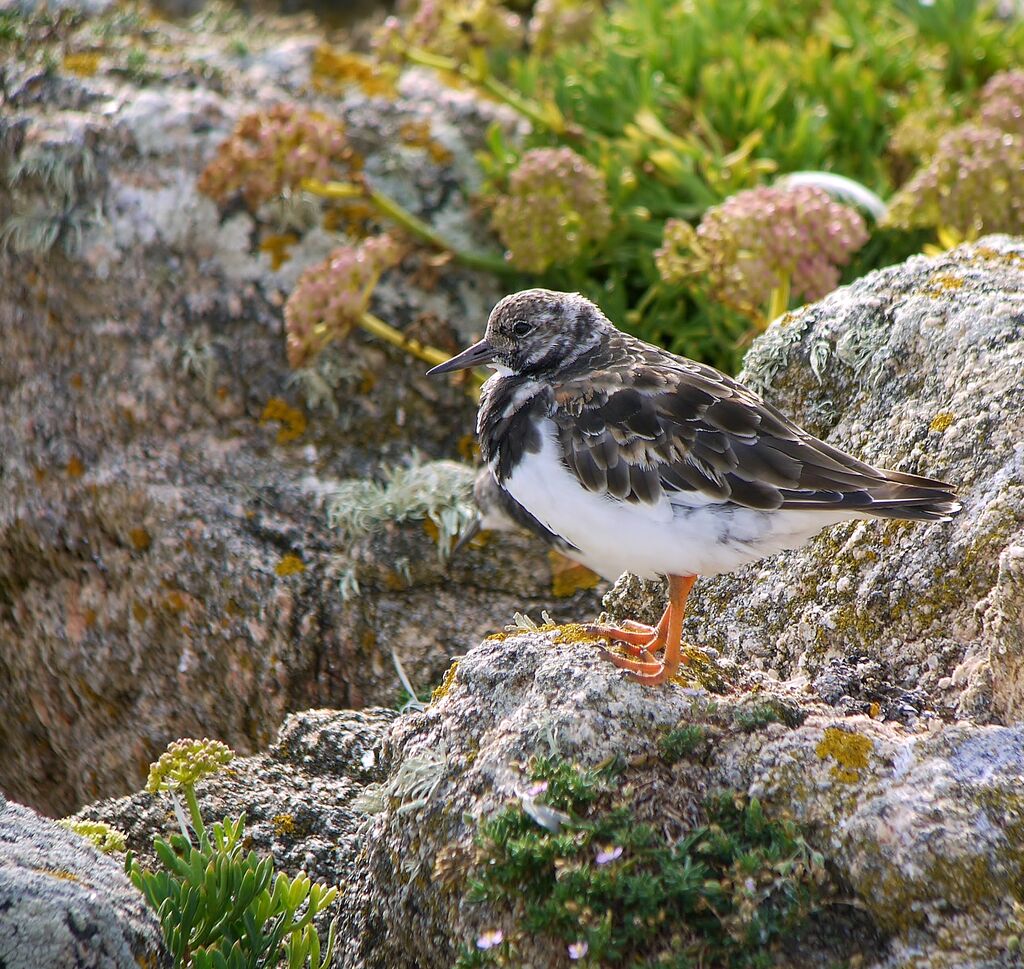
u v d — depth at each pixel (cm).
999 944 586
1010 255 907
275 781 906
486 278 1321
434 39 1438
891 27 1549
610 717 697
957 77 1467
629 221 1302
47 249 1237
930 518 703
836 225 1077
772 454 728
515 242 1234
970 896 601
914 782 636
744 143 1309
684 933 625
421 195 1355
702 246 1130
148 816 880
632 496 741
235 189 1223
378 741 920
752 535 727
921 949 598
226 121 1314
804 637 812
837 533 827
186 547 1115
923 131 1292
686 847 642
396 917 718
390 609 1088
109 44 1422
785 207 1080
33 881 625
